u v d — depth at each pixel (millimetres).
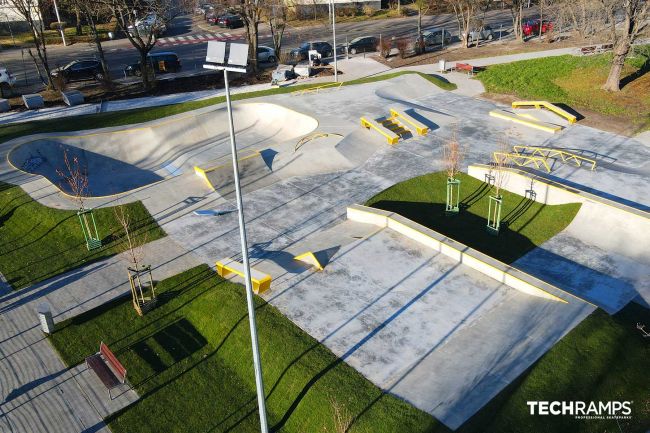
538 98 30656
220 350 14133
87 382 13383
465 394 11961
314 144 24781
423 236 17500
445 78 34844
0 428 12180
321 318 14539
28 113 31531
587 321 13938
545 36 43438
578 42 41281
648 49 36375
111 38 50031
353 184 22047
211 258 17562
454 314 14516
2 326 15250
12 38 47969
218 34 51500
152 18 43719
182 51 45875
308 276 16281
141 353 14156
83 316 15438
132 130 27766
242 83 35750
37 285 16859
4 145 25953
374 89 32406
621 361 12930
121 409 12609
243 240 10148
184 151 27672
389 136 25219
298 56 40438
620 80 32719
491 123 27500
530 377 12328
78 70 37438
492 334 13703
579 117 28125
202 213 20188
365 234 18328
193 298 15766
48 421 12344
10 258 18328
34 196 21484
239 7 36406
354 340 13750
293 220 19656
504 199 21234
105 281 16828
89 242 18438
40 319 14750
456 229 19703
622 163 23172
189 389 13102
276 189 21922
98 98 33875
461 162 23453
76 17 52969
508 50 40875
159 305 15664
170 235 18969
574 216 19641
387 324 14258
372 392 12172
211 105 31156
